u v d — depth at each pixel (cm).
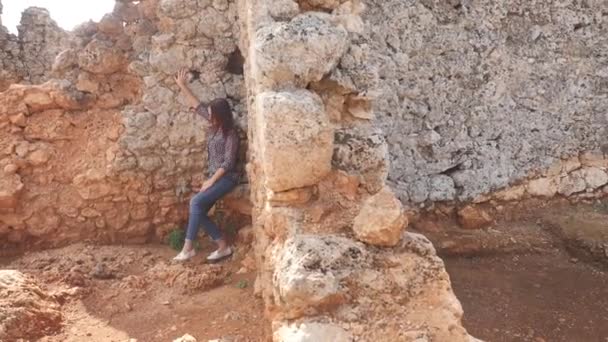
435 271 279
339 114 335
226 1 585
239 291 483
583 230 615
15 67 822
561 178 677
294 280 257
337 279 265
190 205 555
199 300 471
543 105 660
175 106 589
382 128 608
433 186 632
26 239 572
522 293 528
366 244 286
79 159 580
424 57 613
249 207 602
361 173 322
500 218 655
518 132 655
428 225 630
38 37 829
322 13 351
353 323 254
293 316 257
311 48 318
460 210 641
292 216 303
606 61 674
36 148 570
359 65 338
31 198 567
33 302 422
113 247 582
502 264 586
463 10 619
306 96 308
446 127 632
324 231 296
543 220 651
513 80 646
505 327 471
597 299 518
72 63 584
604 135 686
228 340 393
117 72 595
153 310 454
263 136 304
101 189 578
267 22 345
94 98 591
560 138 671
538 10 643
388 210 285
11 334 388
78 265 528
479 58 630
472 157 643
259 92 323
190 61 588
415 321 257
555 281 552
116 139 581
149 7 589
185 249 553
